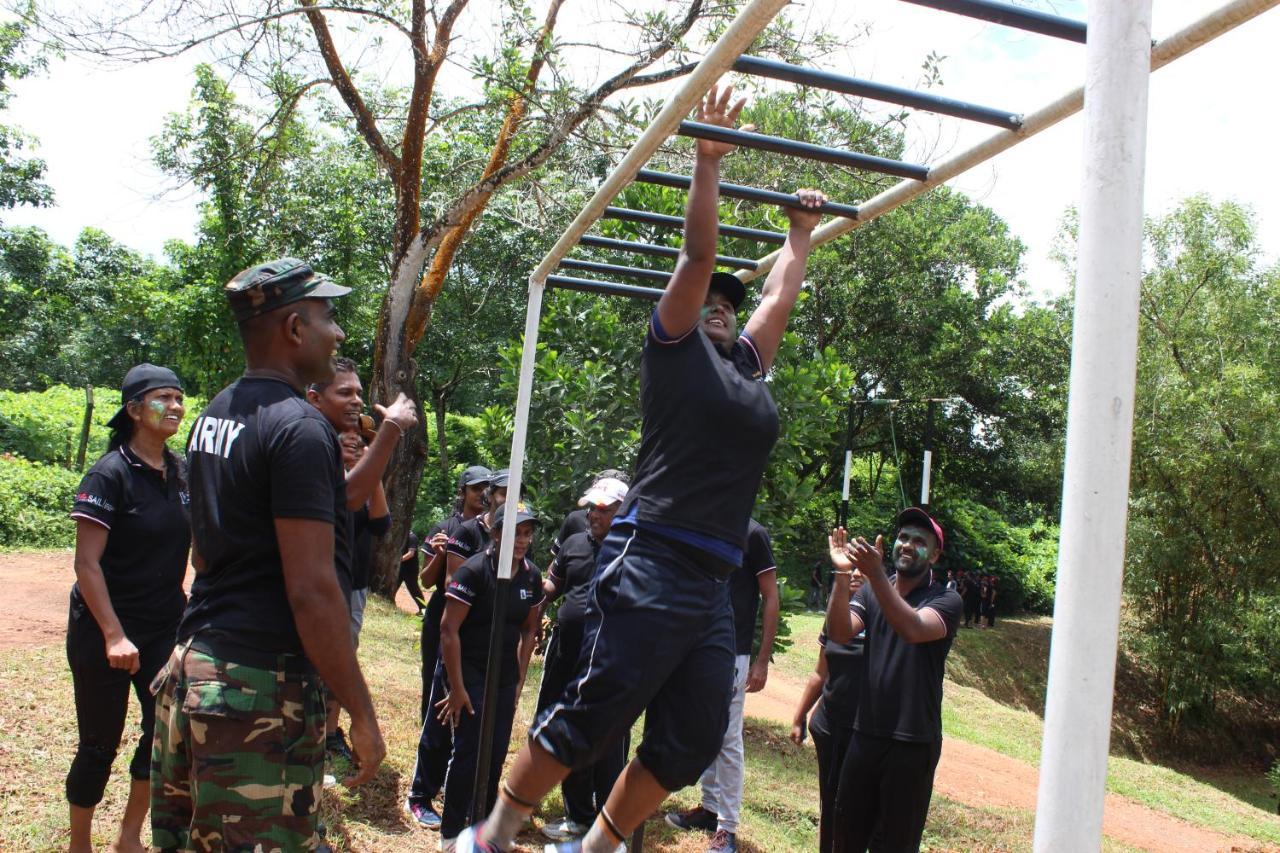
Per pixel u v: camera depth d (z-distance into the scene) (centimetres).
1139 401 2138
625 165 330
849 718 471
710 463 242
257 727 233
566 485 880
